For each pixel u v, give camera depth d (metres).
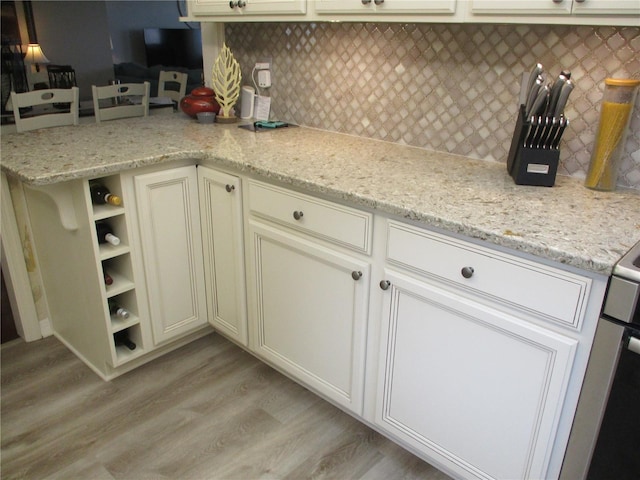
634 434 1.11
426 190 1.47
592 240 1.15
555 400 1.22
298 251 1.70
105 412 1.89
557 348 1.18
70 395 1.97
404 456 1.73
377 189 1.48
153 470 1.65
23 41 6.30
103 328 1.94
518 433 1.33
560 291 1.14
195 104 2.39
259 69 2.38
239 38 2.45
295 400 1.97
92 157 1.76
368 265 1.51
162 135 2.12
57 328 2.30
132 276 1.93
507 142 1.73
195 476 1.63
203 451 1.72
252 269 1.91
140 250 1.91
